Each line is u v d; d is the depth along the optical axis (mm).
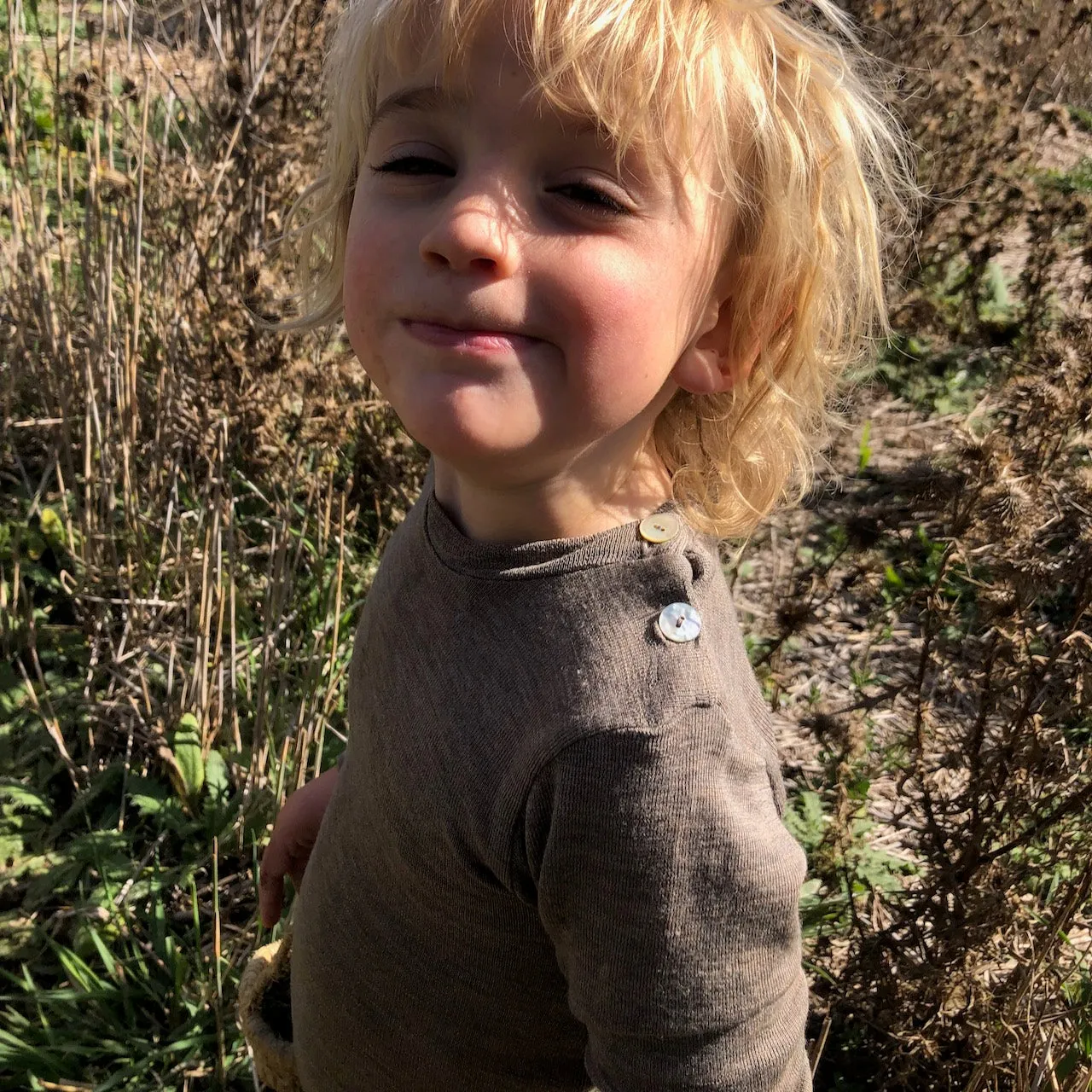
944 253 3646
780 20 937
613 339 826
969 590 2637
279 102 2752
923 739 1832
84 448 2707
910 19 3451
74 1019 1976
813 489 2990
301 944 1235
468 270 812
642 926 823
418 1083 1125
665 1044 845
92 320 2658
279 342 2402
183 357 2654
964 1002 1800
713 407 1096
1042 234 3312
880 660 2670
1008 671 1664
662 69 810
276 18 2756
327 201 1222
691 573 909
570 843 835
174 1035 1946
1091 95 4684
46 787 2385
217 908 1911
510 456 842
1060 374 1715
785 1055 879
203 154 2871
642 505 978
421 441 854
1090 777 1747
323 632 2240
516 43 792
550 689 871
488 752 902
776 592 2754
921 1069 1832
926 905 1801
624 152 808
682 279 869
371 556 2770
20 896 2174
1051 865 1747
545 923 902
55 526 2775
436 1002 1064
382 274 857
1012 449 1655
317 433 2283
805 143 959
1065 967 1845
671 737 818
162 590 2617
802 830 2184
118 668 2432
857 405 3457
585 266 808
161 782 2352
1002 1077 1753
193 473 2715
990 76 3395
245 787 2256
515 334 821
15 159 2832
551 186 817
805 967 1974
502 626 928
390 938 1077
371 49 926
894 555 2762
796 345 1052
